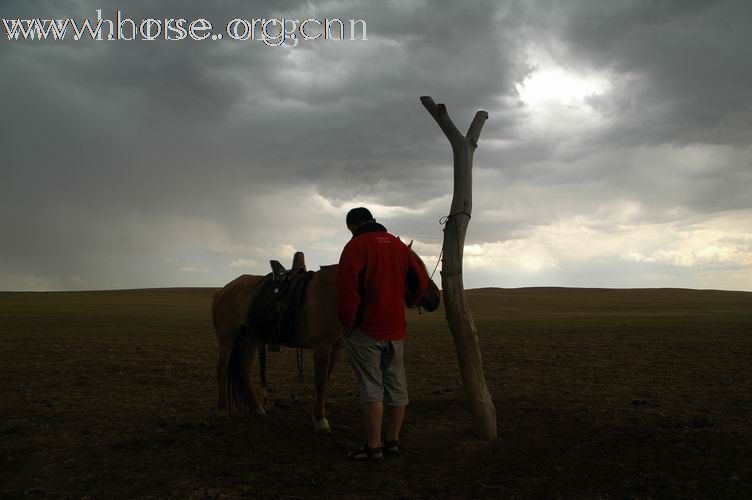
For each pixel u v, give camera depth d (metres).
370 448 5.62
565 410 7.50
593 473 5.17
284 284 7.04
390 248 5.65
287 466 5.51
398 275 5.67
